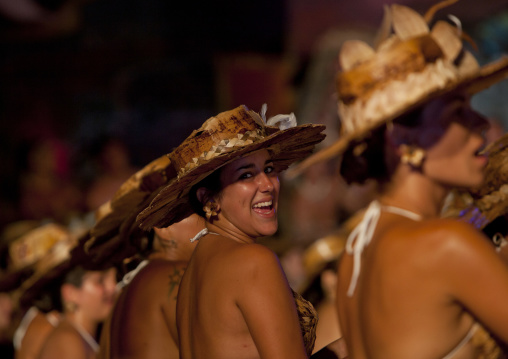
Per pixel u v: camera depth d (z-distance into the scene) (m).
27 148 18.67
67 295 7.46
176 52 21.36
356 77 4.34
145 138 21.45
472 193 4.41
